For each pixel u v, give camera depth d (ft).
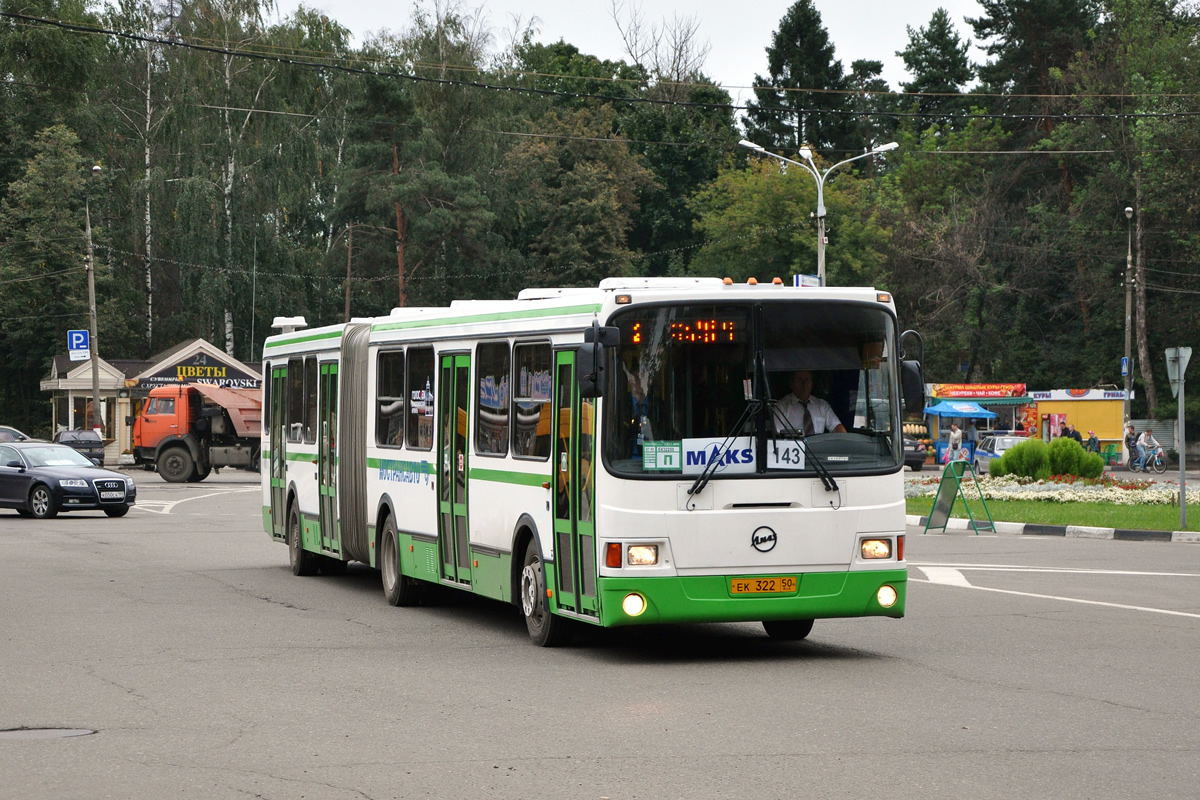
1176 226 252.62
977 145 305.73
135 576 70.13
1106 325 263.49
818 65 346.74
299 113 264.52
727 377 41.78
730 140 330.75
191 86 255.29
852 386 42.68
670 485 41.06
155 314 283.18
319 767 28.48
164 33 263.49
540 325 46.03
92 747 30.63
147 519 113.80
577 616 43.11
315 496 68.49
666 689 37.65
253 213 258.37
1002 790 26.09
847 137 347.15
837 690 37.24
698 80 331.77
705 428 41.47
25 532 99.96
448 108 284.82
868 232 245.45
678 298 41.65
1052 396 225.15
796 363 42.24
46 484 113.91
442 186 270.67
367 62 276.82
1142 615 53.06
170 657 43.93
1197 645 45.34
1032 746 30.04
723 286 43.55
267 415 78.28
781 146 342.85
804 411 42.24
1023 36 314.35
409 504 57.06
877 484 42.47
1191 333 259.60
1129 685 37.81
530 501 46.34
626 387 41.29
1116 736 31.09
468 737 31.37
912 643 46.24
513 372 47.96
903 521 42.83
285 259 264.52
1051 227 272.92
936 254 266.98
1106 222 264.93
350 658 43.68
